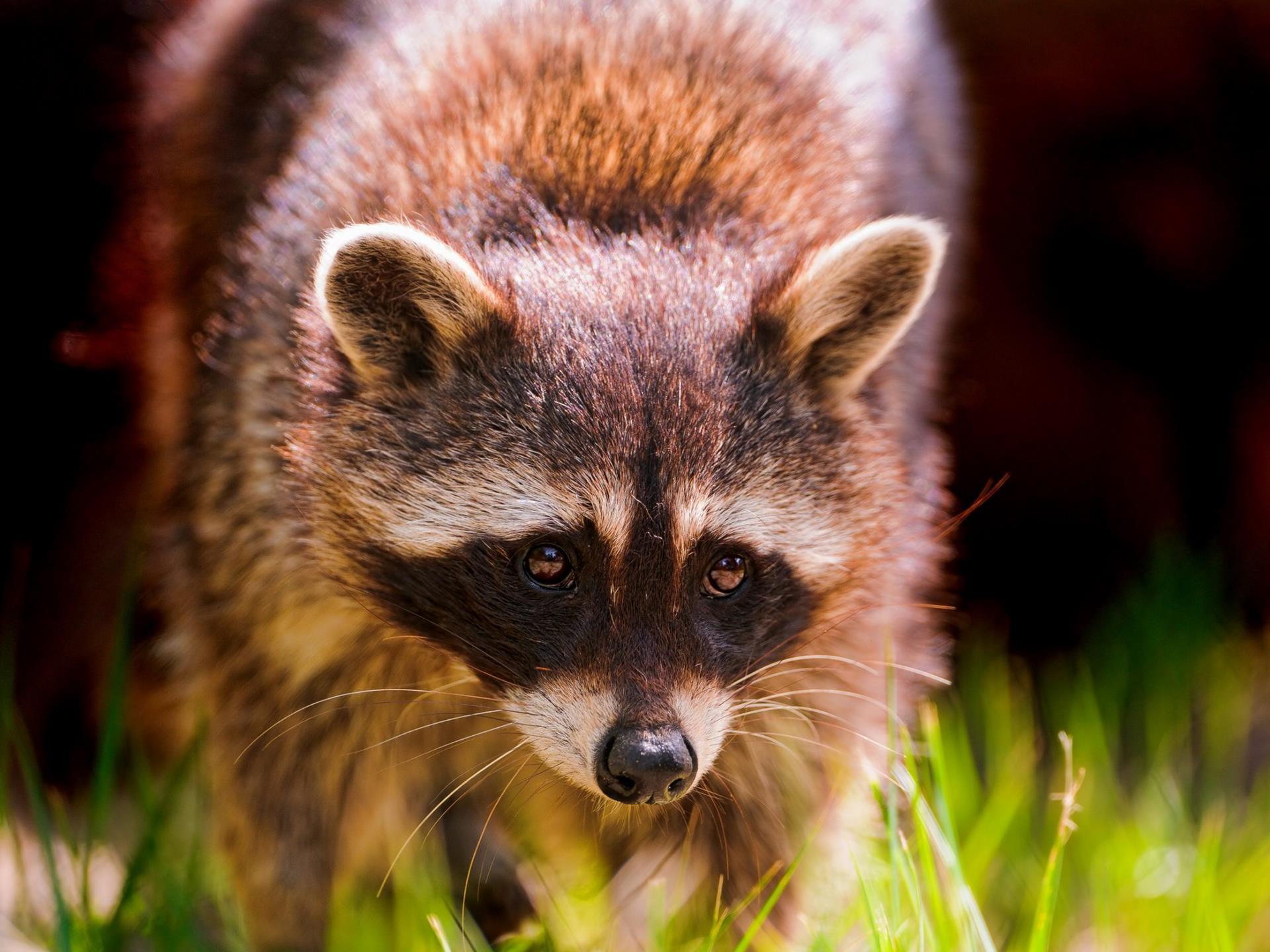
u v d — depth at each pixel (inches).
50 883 281.7
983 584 525.0
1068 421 526.3
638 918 312.3
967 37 483.8
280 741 281.4
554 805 293.9
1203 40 476.7
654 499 232.2
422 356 251.3
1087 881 329.4
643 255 252.7
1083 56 484.4
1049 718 447.8
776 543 245.0
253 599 274.2
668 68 277.0
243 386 273.6
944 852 253.3
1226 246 499.5
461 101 274.5
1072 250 518.0
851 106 290.7
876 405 268.4
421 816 312.0
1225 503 507.5
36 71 437.7
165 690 354.3
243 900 295.4
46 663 436.1
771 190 272.8
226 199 312.0
